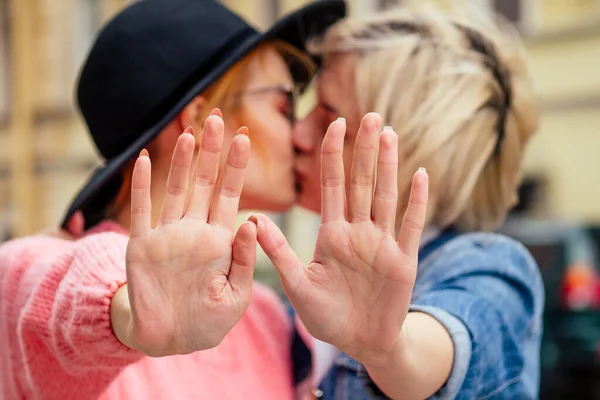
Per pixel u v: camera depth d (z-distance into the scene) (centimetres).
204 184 66
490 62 108
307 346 116
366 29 112
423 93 104
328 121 112
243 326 110
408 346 75
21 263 91
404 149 102
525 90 111
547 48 566
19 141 634
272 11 630
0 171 648
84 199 102
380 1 525
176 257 64
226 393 97
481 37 109
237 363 103
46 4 636
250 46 101
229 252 65
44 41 642
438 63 105
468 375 80
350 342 70
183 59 103
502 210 112
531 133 114
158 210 100
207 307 64
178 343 65
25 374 88
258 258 429
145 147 101
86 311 70
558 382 334
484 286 93
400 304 69
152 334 64
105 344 69
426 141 101
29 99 642
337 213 70
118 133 106
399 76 104
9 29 638
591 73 550
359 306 69
